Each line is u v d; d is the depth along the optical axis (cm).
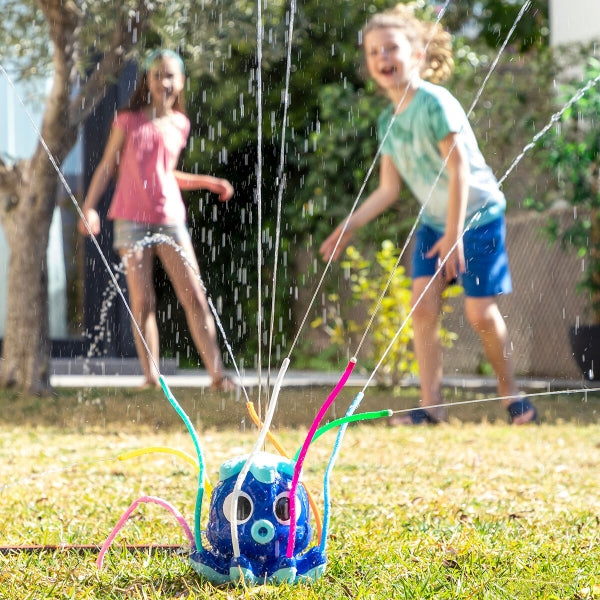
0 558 198
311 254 918
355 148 883
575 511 260
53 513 257
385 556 196
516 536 224
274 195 925
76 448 391
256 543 177
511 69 878
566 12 888
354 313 895
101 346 801
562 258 827
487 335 488
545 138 737
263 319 925
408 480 316
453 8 1055
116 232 559
